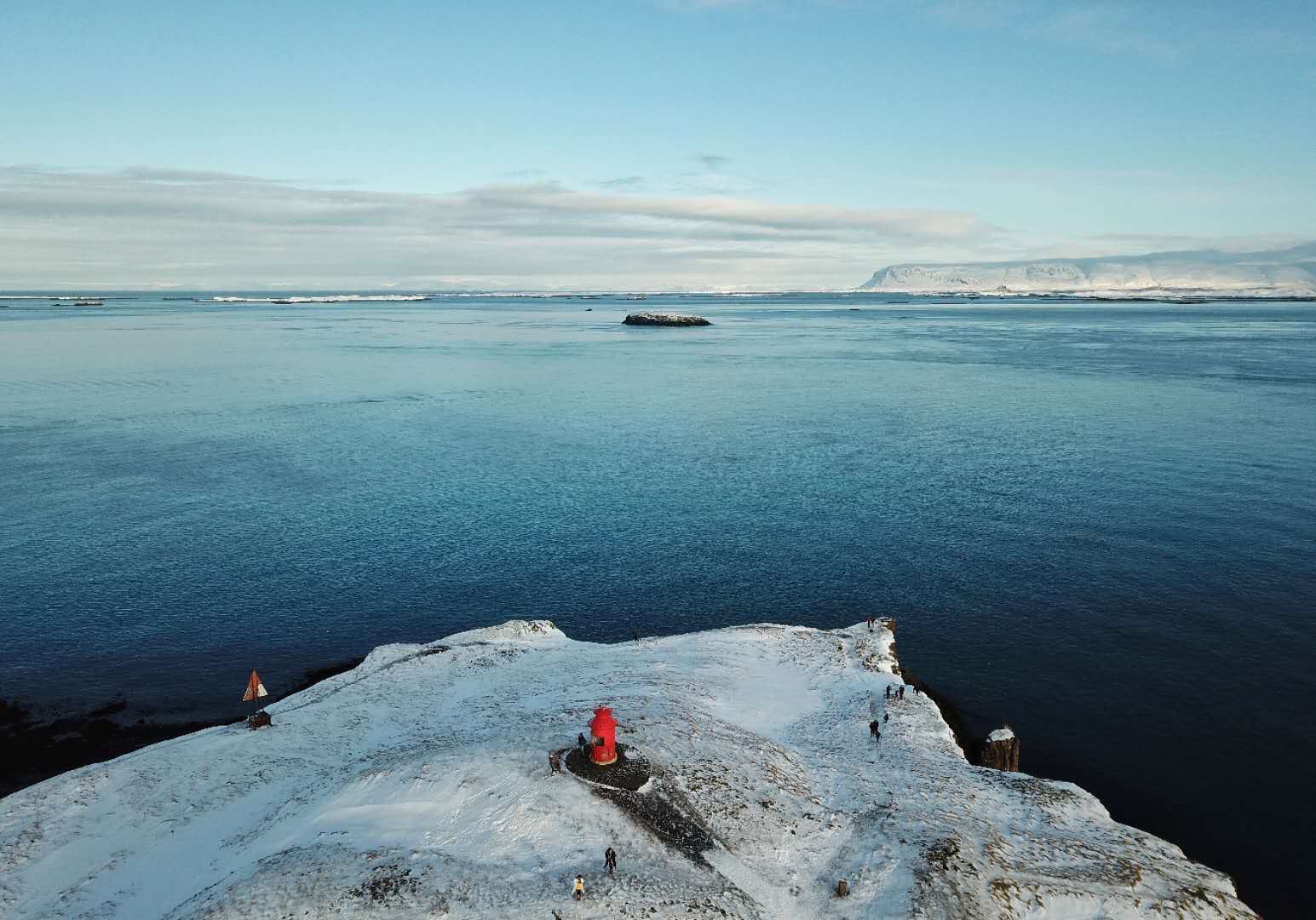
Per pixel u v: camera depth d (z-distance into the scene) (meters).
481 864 28.06
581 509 81.25
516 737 36.28
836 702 43.94
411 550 70.56
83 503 82.12
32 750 42.03
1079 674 49.66
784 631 53.03
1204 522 74.62
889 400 145.00
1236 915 28.86
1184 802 38.25
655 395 153.75
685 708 40.00
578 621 58.25
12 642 53.59
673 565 67.50
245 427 120.50
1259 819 37.12
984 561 67.19
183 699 47.25
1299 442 104.75
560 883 27.27
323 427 121.44
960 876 28.42
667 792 32.22
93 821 33.81
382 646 51.41
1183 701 46.59
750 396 152.00
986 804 34.41
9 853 31.91
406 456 103.56
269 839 30.80
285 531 75.00
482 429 120.75
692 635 52.69
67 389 152.75
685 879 27.98
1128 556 67.25
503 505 82.75
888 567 66.19
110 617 57.44
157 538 72.81
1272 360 196.25
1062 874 29.81
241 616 58.09
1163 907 28.47
